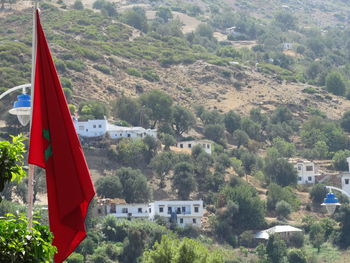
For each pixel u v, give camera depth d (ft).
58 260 92.58
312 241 525.34
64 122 94.94
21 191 474.08
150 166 605.31
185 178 591.37
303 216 586.04
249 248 522.47
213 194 593.01
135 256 449.89
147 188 565.53
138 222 492.54
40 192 489.26
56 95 95.25
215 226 538.06
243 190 562.66
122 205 526.16
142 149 627.46
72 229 93.35
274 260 482.28
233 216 549.95
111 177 555.69
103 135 650.43
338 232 530.27
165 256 259.80
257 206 554.05
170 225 533.14
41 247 74.02
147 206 530.27
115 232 475.31
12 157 77.66
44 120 94.58
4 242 72.28
